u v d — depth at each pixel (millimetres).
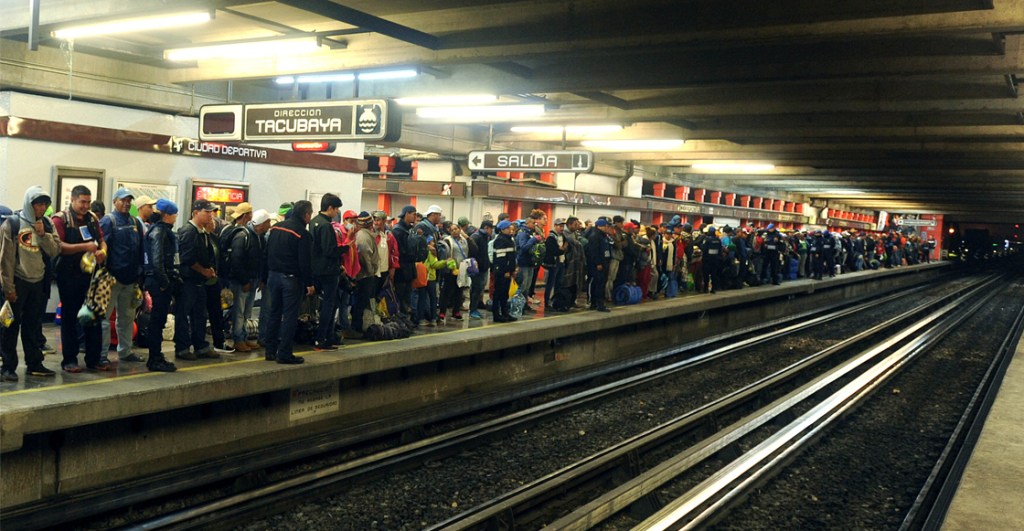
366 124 10852
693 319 20609
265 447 9289
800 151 26109
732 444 9953
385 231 12164
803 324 23203
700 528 7250
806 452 10172
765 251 26609
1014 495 6645
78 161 12484
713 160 29656
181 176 13945
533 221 16172
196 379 8406
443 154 23797
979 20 9758
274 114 11672
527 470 9258
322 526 7438
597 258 16609
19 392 7496
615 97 17891
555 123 19609
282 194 15750
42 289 8141
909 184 36781
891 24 10148
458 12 12531
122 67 13703
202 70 14328
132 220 8852
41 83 12594
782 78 13500
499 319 14531
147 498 7480
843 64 13125
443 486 8594
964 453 9195
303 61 14047
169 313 10820
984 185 35594
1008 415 9453
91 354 8602
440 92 16031
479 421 11477
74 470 7605
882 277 40250
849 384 13891
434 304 13508
